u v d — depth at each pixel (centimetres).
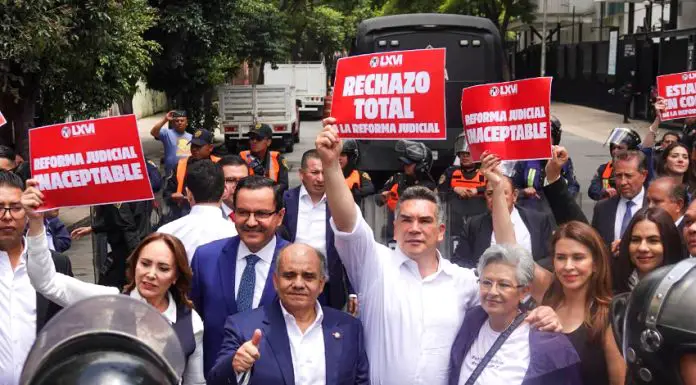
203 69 2403
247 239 478
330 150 418
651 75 3356
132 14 1582
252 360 366
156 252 428
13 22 1147
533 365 377
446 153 1490
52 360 165
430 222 423
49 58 1285
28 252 430
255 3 2816
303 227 615
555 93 4891
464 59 1539
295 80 4125
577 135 3070
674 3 3141
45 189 465
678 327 163
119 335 168
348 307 549
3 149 781
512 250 391
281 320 406
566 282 418
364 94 468
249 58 2991
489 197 611
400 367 419
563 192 558
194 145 842
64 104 1463
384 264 430
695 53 2823
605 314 406
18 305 447
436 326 421
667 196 582
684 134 1230
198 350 443
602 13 4734
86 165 465
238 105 2661
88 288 449
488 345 398
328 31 4881
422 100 456
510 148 522
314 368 399
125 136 463
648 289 171
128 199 466
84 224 1444
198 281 488
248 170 694
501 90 520
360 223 423
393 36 1548
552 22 5062
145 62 1645
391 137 465
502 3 3819
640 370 170
